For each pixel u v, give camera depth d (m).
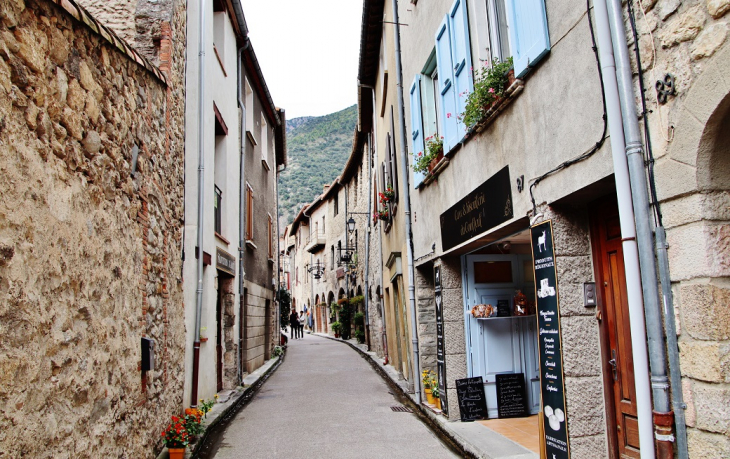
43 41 3.27
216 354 10.72
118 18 7.29
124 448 4.57
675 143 3.10
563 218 4.55
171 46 6.90
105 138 4.30
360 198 23.19
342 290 31.00
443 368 7.97
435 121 8.86
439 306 8.26
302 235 47.91
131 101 5.02
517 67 4.95
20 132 2.97
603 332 4.40
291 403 10.09
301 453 6.47
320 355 20.64
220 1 11.13
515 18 5.02
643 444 3.31
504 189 5.43
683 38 3.01
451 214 7.37
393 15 10.77
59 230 3.43
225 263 10.63
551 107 4.48
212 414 8.44
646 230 3.30
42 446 3.10
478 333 8.04
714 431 2.89
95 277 4.02
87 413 3.79
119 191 4.63
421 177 9.01
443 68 7.46
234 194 12.13
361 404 9.88
